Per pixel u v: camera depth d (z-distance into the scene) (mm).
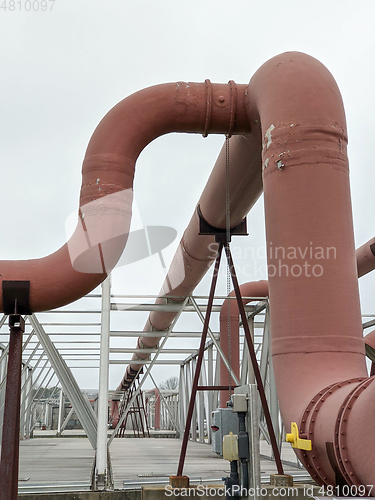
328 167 4848
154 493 5980
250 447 4309
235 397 4430
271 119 5164
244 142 6441
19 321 5445
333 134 4949
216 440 4957
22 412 20453
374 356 8719
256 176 6918
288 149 4934
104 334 8859
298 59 5379
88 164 5840
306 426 3928
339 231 4723
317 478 3961
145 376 11008
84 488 7098
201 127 6238
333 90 5164
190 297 10703
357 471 3188
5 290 5449
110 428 34906
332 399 3752
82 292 5703
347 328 4523
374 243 8898
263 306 11578
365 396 3215
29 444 17984
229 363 9836
